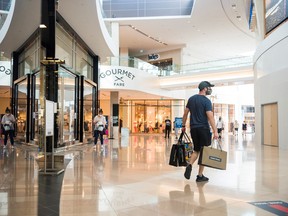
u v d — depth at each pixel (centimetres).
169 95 3152
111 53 1738
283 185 541
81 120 1484
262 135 1644
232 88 4072
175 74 2908
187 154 584
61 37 1230
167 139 2198
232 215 371
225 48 3528
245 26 2709
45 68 840
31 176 628
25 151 1125
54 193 484
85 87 1600
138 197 454
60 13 1121
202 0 2178
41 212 387
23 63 1541
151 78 2800
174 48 3416
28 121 1387
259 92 1683
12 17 1101
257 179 597
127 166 768
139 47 3466
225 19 2531
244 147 1434
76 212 384
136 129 3547
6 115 1286
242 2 2180
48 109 682
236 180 586
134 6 2511
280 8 1416
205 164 529
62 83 1319
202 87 584
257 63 1744
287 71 1320
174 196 460
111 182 564
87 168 734
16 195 474
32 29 1227
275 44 1438
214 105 3938
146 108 3553
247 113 4375
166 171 689
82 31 1332
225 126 4059
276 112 1480
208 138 560
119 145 1520
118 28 2558
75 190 502
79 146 1397
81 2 1026
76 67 1466
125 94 2884
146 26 2695
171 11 2488
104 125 1314
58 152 1105
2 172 675
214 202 427
